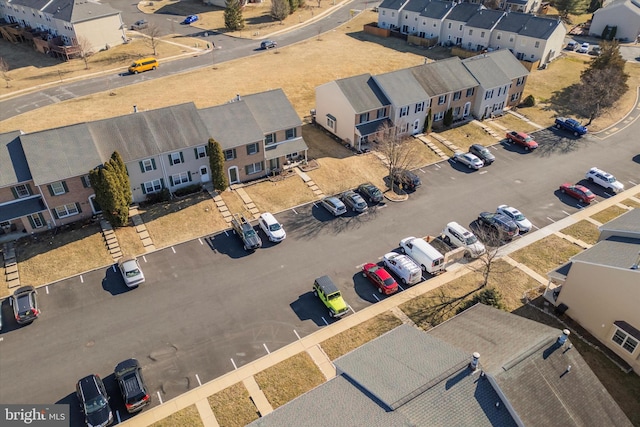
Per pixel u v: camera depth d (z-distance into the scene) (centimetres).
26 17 10050
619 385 3155
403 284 4069
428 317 3712
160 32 10425
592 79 7044
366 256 4388
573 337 3509
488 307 3228
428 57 9306
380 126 6053
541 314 3731
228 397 3103
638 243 3484
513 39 8919
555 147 6312
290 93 7619
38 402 3070
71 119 6606
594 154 6150
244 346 3466
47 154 4416
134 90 7569
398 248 4484
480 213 4925
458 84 6581
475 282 4081
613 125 6881
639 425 2908
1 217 4291
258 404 3062
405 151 5644
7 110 6950
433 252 4147
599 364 3300
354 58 9162
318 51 9506
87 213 4709
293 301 3872
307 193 5269
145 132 4831
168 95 7369
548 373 2419
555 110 7294
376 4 13125
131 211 4828
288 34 10581
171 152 4831
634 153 6175
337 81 6028
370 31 10775
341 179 5512
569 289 3588
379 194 5119
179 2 12719
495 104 7038
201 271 4178
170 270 4181
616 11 10075
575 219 4922
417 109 6247
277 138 5516
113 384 3189
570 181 5588
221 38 10175
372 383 2384
